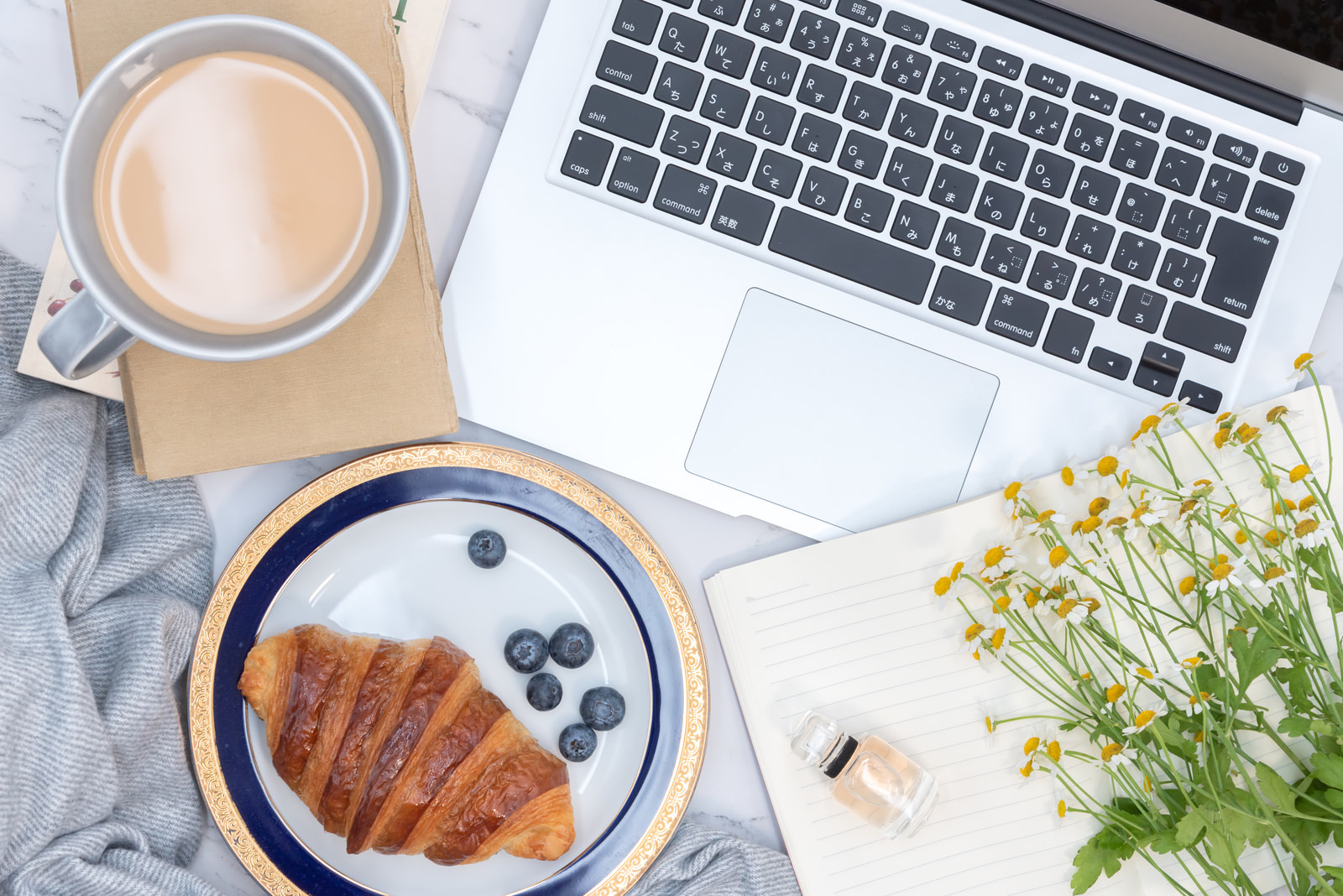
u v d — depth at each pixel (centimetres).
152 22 74
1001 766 84
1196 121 84
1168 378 83
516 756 80
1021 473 84
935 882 83
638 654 85
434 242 85
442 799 77
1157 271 83
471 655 85
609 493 87
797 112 81
